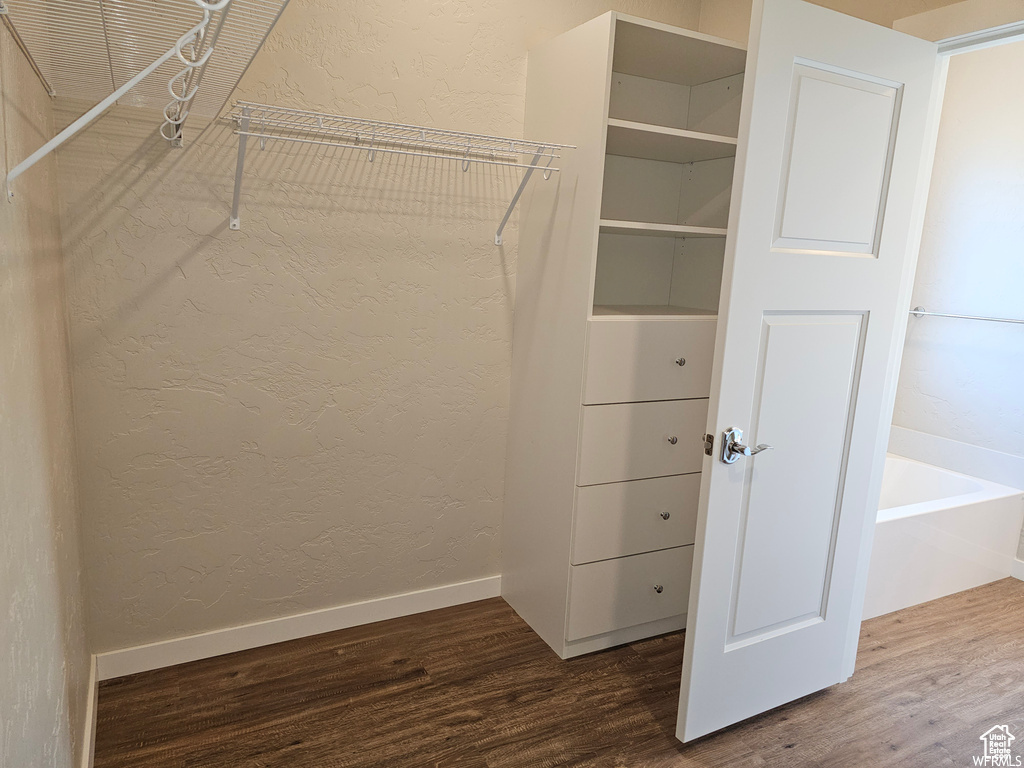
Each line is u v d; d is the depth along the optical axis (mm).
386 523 2447
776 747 1932
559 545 2291
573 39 2109
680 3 2676
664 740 1942
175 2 1070
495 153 2385
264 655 2254
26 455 1124
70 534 1644
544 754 1866
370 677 2170
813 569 2047
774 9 1558
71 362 1856
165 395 2020
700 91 2588
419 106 2230
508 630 2482
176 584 2141
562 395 2236
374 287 2262
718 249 2516
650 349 2219
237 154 1920
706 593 1812
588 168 2062
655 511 2355
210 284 2023
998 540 3051
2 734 860
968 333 3342
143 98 1679
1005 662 2422
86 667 1840
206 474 2119
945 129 3391
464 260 2398
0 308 974
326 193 2135
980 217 3268
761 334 1758
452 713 2018
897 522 2680
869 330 1947
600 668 2281
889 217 1897
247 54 1337
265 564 2268
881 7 2137
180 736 1869
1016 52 3080
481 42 2295
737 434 1743
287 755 1820
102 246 1867
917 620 2723
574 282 2152
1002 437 3225
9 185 1033
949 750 1943
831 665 2178
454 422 2496
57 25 1139
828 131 1732
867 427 2023
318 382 2232
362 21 2092
